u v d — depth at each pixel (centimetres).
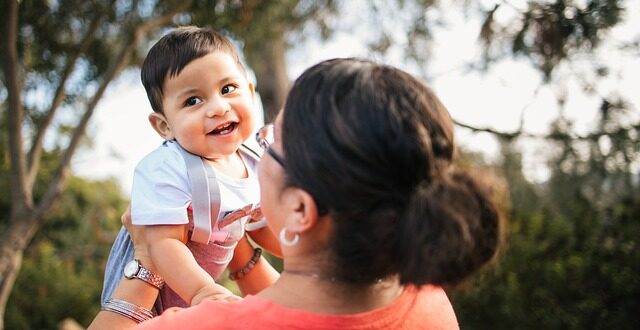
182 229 162
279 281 129
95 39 552
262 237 186
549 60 525
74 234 999
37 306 822
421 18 618
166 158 165
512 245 668
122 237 175
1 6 453
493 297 657
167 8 519
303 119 120
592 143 586
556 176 641
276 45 745
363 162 114
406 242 113
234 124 170
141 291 161
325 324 121
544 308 646
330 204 118
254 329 120
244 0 525
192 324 121
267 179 128
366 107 116
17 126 480
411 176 116
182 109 167
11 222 481
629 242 648
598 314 636
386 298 130
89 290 868
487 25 518
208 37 173
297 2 640
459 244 112
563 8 494
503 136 586
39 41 523
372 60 130
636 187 653
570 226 679
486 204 120
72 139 496
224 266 178
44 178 745
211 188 162
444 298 147
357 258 121
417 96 121
